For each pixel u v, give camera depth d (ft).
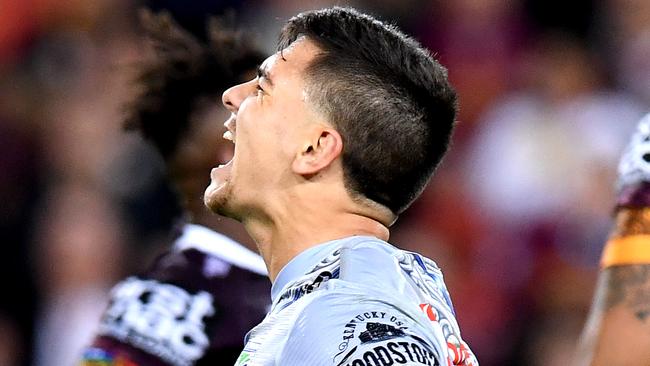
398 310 16.06
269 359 16.28
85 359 23.41
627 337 20.84
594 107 53.72
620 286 21.16
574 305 49.21
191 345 23.25
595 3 58.65
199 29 59.06
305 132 17.46
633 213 21.47
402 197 17.84
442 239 50.98
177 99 25.39
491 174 52.03
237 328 23.47
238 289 23.81
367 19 18.01
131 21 59.88
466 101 55.72
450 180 52.42
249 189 17.85
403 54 17.69
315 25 17.89
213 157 25.16
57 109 56.70
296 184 17.58
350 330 15.70
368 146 17.35
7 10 62.28
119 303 23.70
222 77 25.36
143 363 23.11
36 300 51.29
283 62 17.79
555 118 52.65
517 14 58.39
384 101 17.35
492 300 49.65
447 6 58.70
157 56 25.58
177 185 25.44
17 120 56.03
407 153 17.52
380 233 17.75
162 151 25.54
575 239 49.83
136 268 51.26
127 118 25.73
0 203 53.52
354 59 17.49
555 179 50.72
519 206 50.72
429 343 15.81
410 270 17.12
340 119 17.37
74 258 50.75
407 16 59.00
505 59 57.06
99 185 53.01
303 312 16.16
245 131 17.83
